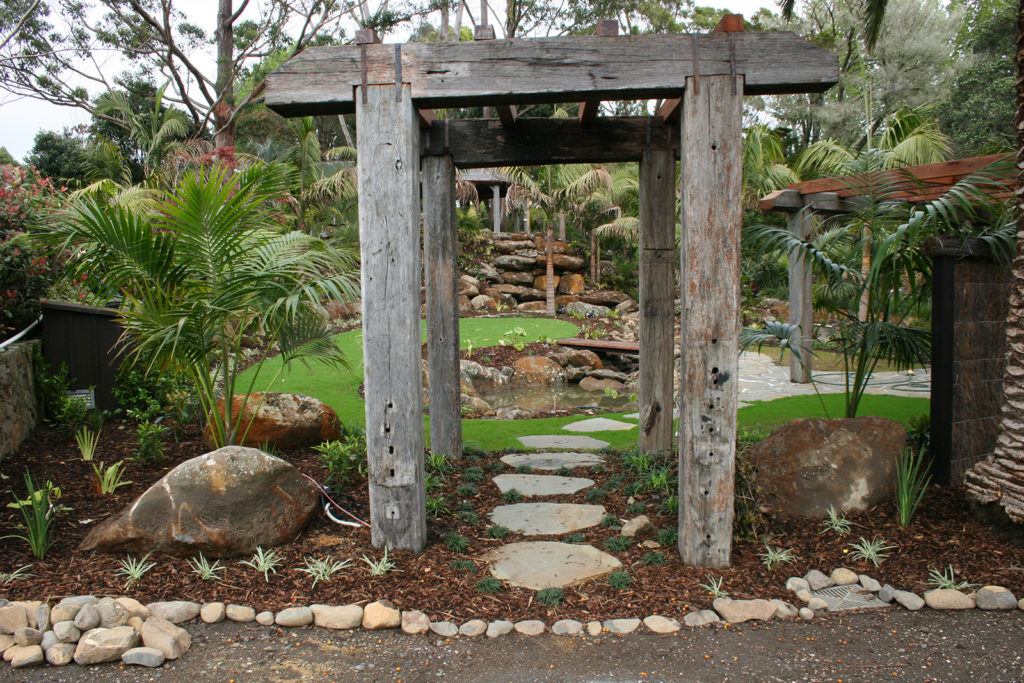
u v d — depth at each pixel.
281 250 4.82
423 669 2.57
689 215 3.15
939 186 6.26
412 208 3.34
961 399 4.18
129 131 20.06
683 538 3.40
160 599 3.00
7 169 5.86
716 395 3.22
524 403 9.54
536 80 3.21
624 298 18.41
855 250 4.91
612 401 9.59
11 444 4.89
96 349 6.06
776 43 3.09
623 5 16.72
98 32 15.70
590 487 4.74
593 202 18.27
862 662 2.58
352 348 11.56
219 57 16.62
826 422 4.16
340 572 3.29
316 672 2.55
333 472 4.57
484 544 3.72
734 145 3.11
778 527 3.72
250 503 3.51
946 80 21.22
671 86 3.14
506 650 2.71
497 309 17.09
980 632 2.79
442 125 5.35
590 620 2.93
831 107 22.06
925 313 7.45
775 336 4.62
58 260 5.80
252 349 11.49
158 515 3.36
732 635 2.80
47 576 3.12
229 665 2.60
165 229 4.30
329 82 3.33
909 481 3.78
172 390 6.04
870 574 3.24
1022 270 3.54
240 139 25.16
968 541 3.48
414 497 3.48
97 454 4.94
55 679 2.51
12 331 6.08
